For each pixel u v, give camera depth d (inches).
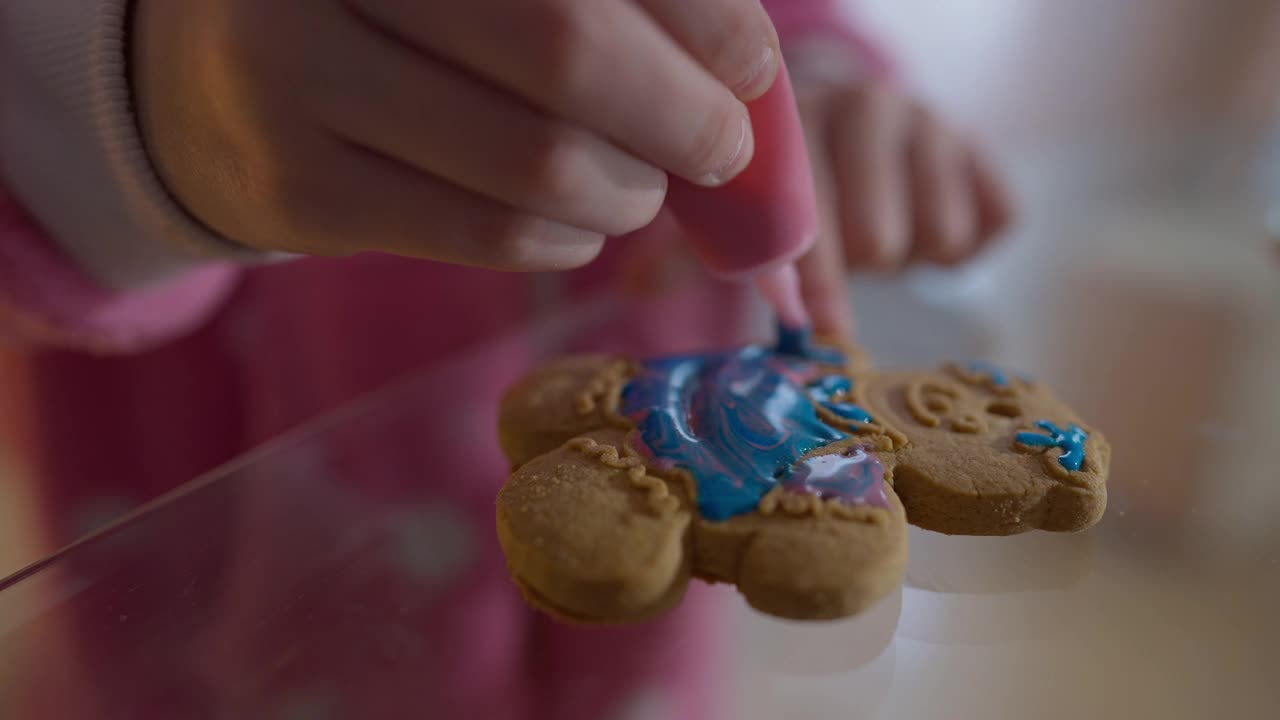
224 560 10.2
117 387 18.7
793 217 10.3
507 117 9.3
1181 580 10.2
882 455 10.6
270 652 9.7
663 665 10.1
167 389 18.7
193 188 11.0
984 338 13.9
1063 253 16.9
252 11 9.5
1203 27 23.6
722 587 10.0
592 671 10.3
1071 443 10.8
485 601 10.3
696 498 10.0
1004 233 17.9
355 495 11.2
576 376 11.7
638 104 9.3
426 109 9.4
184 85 10.2
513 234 9.8
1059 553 10.4
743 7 9.4
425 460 11.7
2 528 18.2
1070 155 22.2
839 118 16.8
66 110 12.0
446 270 18.2
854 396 11.4
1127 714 9.3
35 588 9.7
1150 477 11.1
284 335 18.3
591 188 9.5
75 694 9.2
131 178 11.2
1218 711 9.3
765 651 10.0
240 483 11.0
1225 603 10.0
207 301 16.6
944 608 10.0
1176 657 9.6
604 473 10.3
